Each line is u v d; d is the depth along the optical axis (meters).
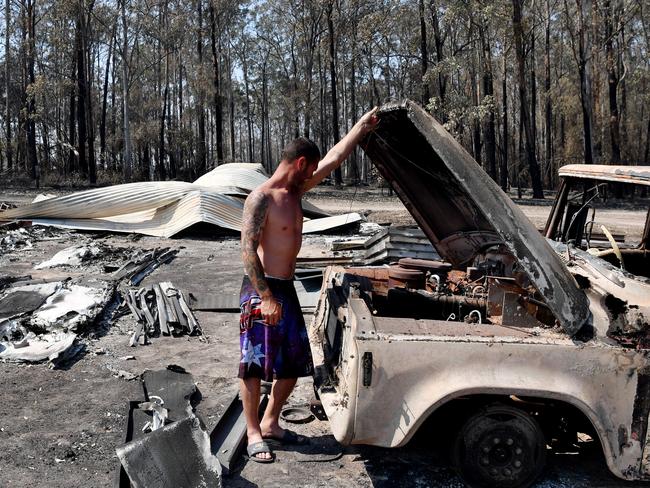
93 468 3.87
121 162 61.22
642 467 3.48
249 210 3.78
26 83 50.75
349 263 9.19
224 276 10.23
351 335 3.54
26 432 4.34
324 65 57.34
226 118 78.00
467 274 4.96
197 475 3.50
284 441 4.18
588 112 33.19
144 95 59.28
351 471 3.87
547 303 3.48
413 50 42.34
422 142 4.29
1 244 12.80
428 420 4.08
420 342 3.40
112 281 8.61
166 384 5.12
